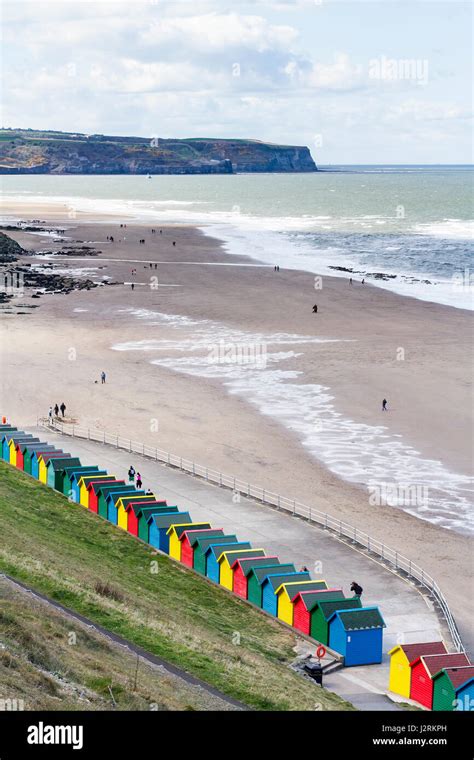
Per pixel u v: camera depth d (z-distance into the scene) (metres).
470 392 90.56
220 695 31.31
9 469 64.38
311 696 34.00
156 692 29.09
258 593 46.53
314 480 66.62
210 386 92.56
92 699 27.06
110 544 52.28
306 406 86.12
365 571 50.69
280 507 60.25
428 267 176.12
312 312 131.25
